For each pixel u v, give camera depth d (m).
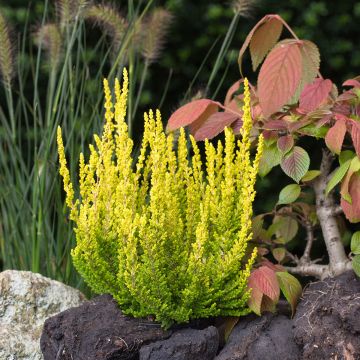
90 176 3.78
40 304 4.01
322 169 4.07
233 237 3.76
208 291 3.60
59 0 5.19
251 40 4.22
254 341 3.56
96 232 3.69
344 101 4.01
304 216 4.39
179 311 3.57
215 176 4.05
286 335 3.57
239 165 3.75
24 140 6.88
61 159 3.73
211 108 4.20
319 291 3.68
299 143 6.81
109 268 3.76
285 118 3.99
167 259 3.65
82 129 4.91
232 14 6.79
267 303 3.73
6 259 5.12
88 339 3.53
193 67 7.02
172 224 3.67
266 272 3.71
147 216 3.80
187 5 6.82
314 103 3.79
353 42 6.88
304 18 6.68
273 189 6.71
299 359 3.46
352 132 3.66
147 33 5.15
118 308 3.70
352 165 3.67
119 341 3.50
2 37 5.05
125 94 3.72
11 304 3.96
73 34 5.04
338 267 4.00
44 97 7.05
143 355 3.44
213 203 3.75
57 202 4.80
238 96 4.27
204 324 3.80
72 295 4.14
